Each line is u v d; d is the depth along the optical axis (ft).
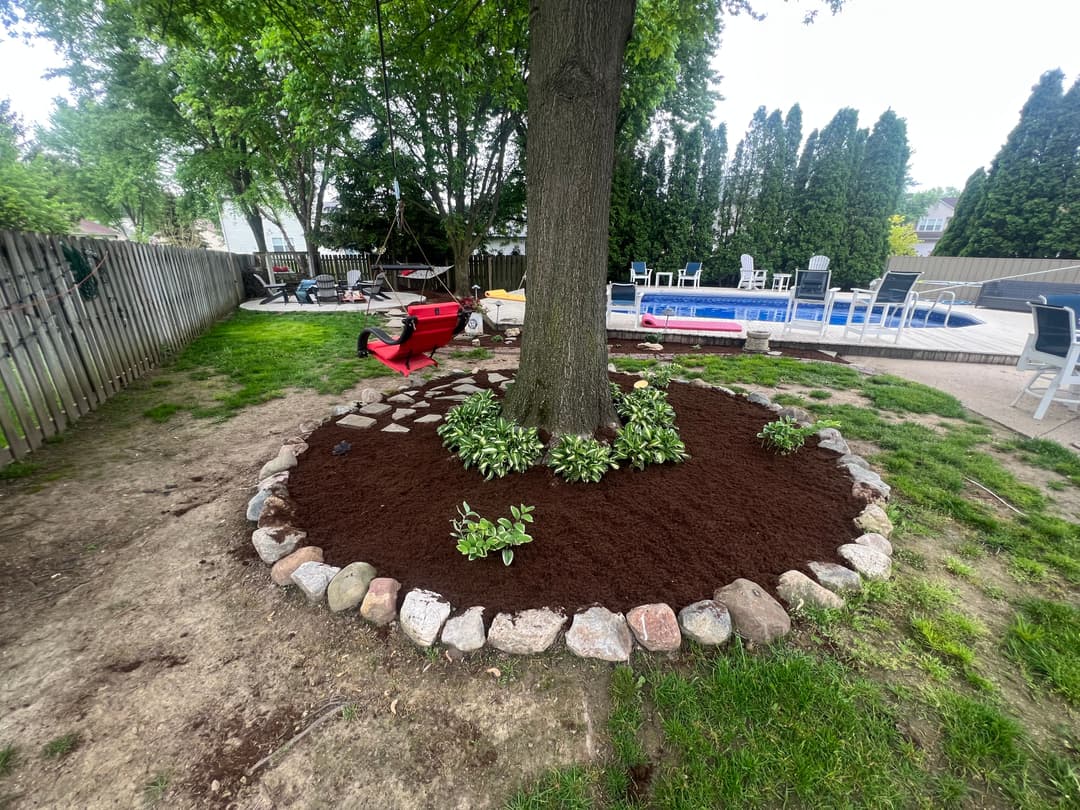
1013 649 5.57
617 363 19.52
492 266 51.72
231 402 14.75
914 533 7.97
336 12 18.76
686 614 5.75
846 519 8.01
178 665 5.49
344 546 7.23
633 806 4.00
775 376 18.03
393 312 34.63
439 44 18.67
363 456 10.23
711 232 53.47
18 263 11.35
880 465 10.43
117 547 7.69
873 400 15.19
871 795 4.00
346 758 4.47
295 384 16.76
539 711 4.92
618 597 6.13
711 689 5.02
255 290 44.39
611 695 5.08
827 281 25.79
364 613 6.04
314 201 57.26
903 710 4.79
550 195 9.05
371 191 48.19
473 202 41.93
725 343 24.06
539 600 6.05
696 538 7.27
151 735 4.65
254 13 17.03
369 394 14.12
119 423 13.10
